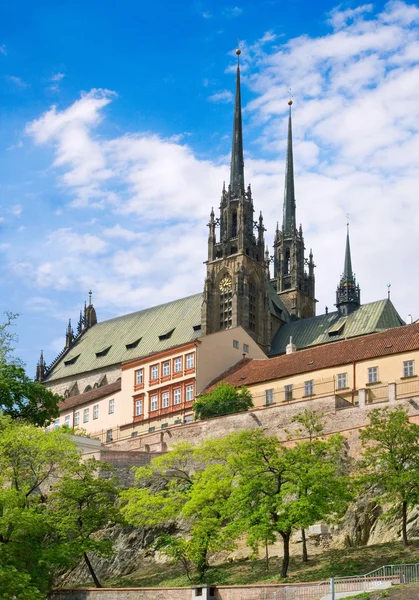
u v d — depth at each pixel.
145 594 90.38
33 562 93.44
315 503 91.00
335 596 76.12
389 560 88.50
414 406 112.88
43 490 119.94
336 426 117.94
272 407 126.06
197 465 119.88
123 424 172.75
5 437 102.25
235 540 104.38
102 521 102.31
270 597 81.12
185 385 164.88
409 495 91.44
